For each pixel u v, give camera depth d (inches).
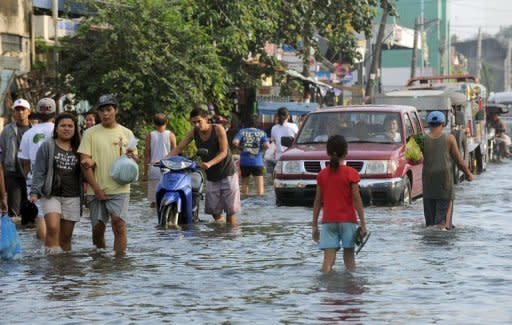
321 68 2945.4
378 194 1054.4
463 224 888.9
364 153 1060.5
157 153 1048.8
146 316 491.5
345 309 502.3
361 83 3415.4
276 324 469.4
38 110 821.9
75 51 1635.1
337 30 2231.8
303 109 2144.4
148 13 1628.9
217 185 911.7
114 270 634.8
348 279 591.2
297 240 787.4
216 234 831.7
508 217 957.8
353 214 615.2
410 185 1110.4
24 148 818.2
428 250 713.0
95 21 1617.9
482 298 530.3
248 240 788.0
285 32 2185.0
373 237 786.2
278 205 1098.7
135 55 1600.6
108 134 706.8
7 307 516.4
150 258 687.7
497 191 1314.0
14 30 1642.5
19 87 1622.8
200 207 1082.7
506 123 2930.6
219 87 1736.0
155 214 1000.2
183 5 1798.7
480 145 1836.9
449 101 1619.1
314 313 493.0
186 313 498.0
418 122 1208.8
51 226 703.1
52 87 1638.8
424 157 848.3
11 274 621.0
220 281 591.2
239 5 1934.1
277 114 1346.0
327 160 1065.5
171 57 1628.9
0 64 1505.9
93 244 740.0
